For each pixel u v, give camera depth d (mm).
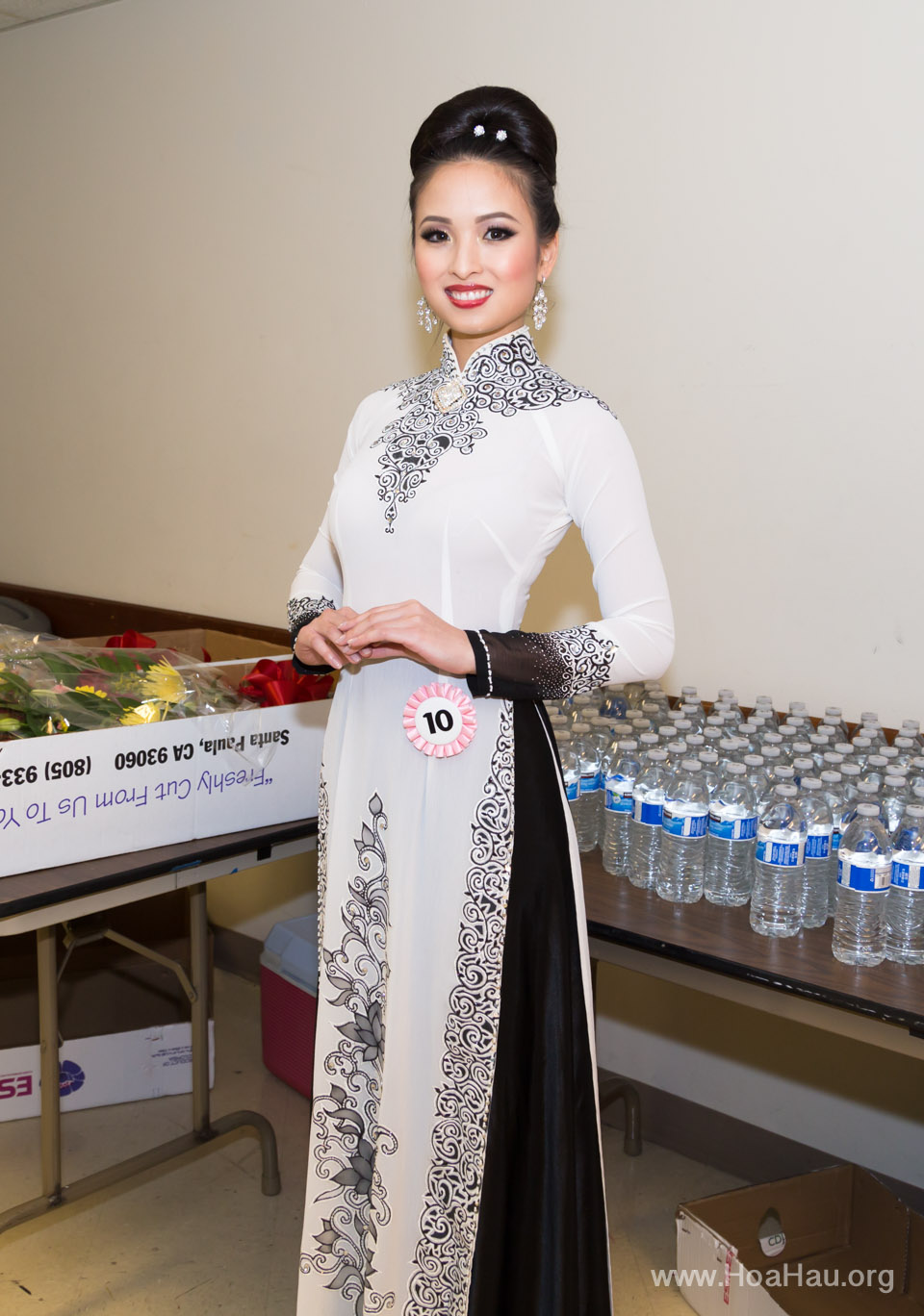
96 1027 2682
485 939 1403
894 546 2131
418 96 2697
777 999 1520
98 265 3559
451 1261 1474
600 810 2031
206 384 3301
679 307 2340
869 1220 2047
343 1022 1533
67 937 2125
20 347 3891
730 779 1810
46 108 3629
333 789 1531
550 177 1426
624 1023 2613
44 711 1780
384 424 1539
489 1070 1420
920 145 2010
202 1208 2322
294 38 2924
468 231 1384
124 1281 2096
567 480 1419
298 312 3031
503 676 1341
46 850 1710
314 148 2926
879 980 1479
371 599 1477
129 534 3625
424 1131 1464
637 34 2320
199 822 1885
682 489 2391
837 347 2148
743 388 2275
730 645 2371
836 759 1847
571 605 2584
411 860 1425
